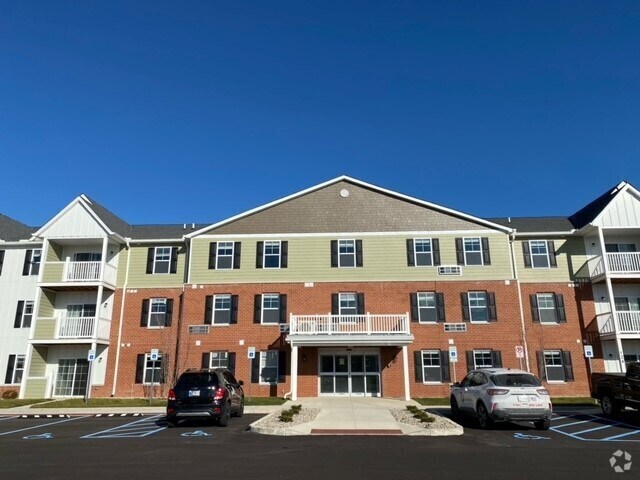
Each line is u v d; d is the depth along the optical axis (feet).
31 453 34.50
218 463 30.55
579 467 29.68
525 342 82.64
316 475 27.30
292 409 56.59
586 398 78.59
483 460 31.73
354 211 91.25
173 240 91.71
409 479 26.50
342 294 86.17
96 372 86.17
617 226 84.12
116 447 36.73
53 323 85.30
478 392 48.32
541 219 99.04
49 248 90.02
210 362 84.07
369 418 52.31
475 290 85.30
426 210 90.58
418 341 82.94
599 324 83.61
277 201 92.12
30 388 83.76
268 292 86.99
